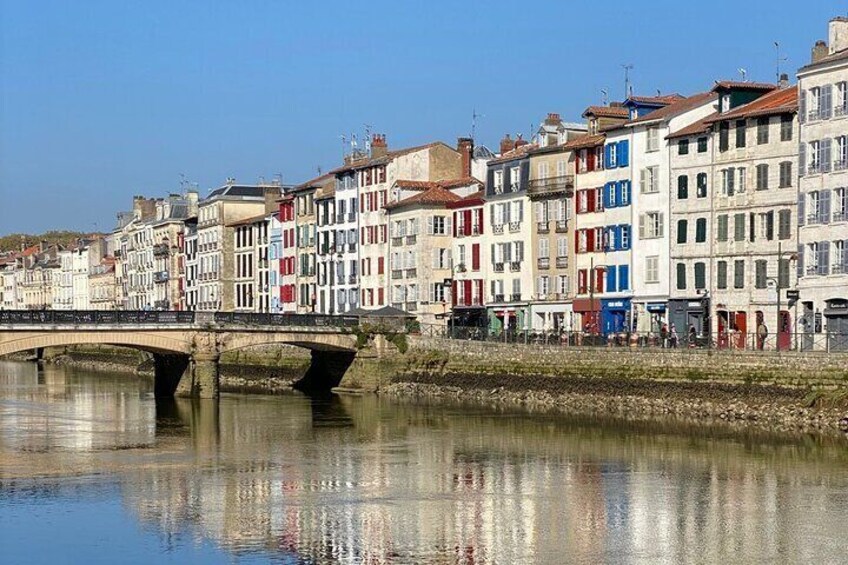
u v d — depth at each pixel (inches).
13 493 2370.8
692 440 3046.3
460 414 3804.1
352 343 4788.4
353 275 6259.8
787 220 4148.6
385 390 4756.4
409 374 4734.3
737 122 4293.8
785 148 4156.0
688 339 3843.5
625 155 4712.1
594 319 4835.1
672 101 4822.8
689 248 4468.5
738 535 2009.1
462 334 4756.4
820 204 3937.0
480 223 5502.0
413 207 5753.0
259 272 7386.8
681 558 1876.2
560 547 1940.2
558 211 5073.8
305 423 3592.5
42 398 4665.4
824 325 3912.4
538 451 2906.0
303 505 2250.2
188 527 2073.1
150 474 2596.0
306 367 5236.2
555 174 5088.6
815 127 3959.2
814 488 2379.4
